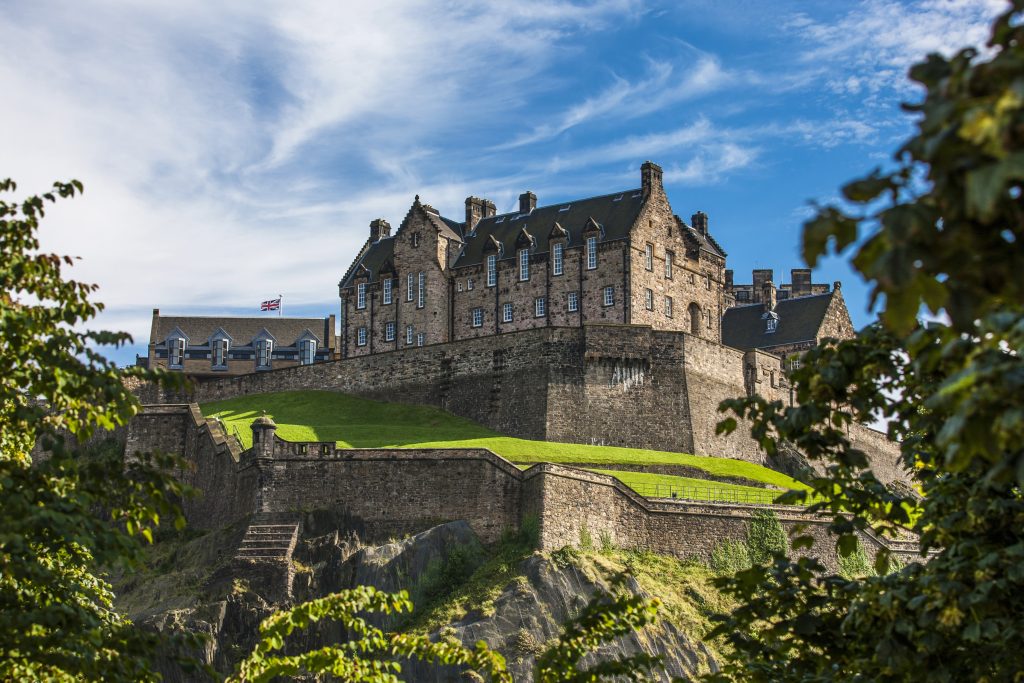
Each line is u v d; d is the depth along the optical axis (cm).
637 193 12325
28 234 2772
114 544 2233
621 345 10875
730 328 14400
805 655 2294
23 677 2562
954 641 2084
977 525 2173
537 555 8138
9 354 2462
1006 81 1270
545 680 2548
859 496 2330
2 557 2158
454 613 7900
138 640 2295
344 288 13600
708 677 2380
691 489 9456
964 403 1400
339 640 8100
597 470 9588
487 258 12738
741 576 2323
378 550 8581
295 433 10075
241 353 15950
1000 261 1334
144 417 10575
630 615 2617
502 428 10875
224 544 8888
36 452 10669
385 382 11619
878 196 1383
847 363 2138
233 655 8056
